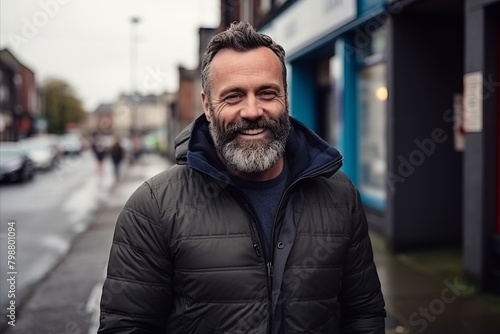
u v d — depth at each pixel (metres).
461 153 6.85
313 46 9.38
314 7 9.07
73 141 40.66
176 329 1.60
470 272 5.12
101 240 8.36
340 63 8.32
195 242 1.58
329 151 1.75
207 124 1.79
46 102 62.69
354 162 8.58
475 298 4.83
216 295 1.55
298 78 11.12
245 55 1.60
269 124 1.61
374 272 1.86
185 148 1.72
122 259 1.62
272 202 1.71
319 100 11.21
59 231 9.23
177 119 33.97
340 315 1.81
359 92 8.44
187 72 33.06
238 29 1.63
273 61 1.62
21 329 4.38
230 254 1.57
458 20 6.74
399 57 6.64
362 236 1.81
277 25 11.50
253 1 13.12
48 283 5.80
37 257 7.17
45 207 12.55
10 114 42.34
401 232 6.74
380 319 1.85
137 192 1.68
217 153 1.73
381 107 7.80
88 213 11.48
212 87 1.64
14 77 42.94
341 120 8.55
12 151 19.91
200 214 1.61
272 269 1.61
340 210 1.74
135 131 34.12
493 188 4.96
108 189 16.98
